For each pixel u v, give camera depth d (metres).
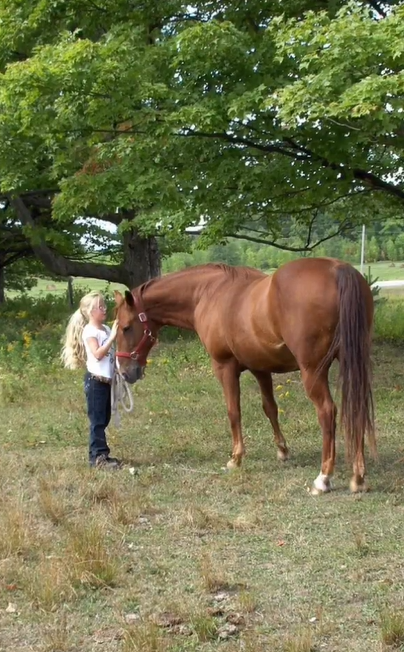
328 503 5.96
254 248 43.88
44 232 17.88
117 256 22.94
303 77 8.17
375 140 9.30
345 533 5.31
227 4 10.62
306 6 10.20
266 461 7.31
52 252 18.88
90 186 10.62
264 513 5.80
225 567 4.79
